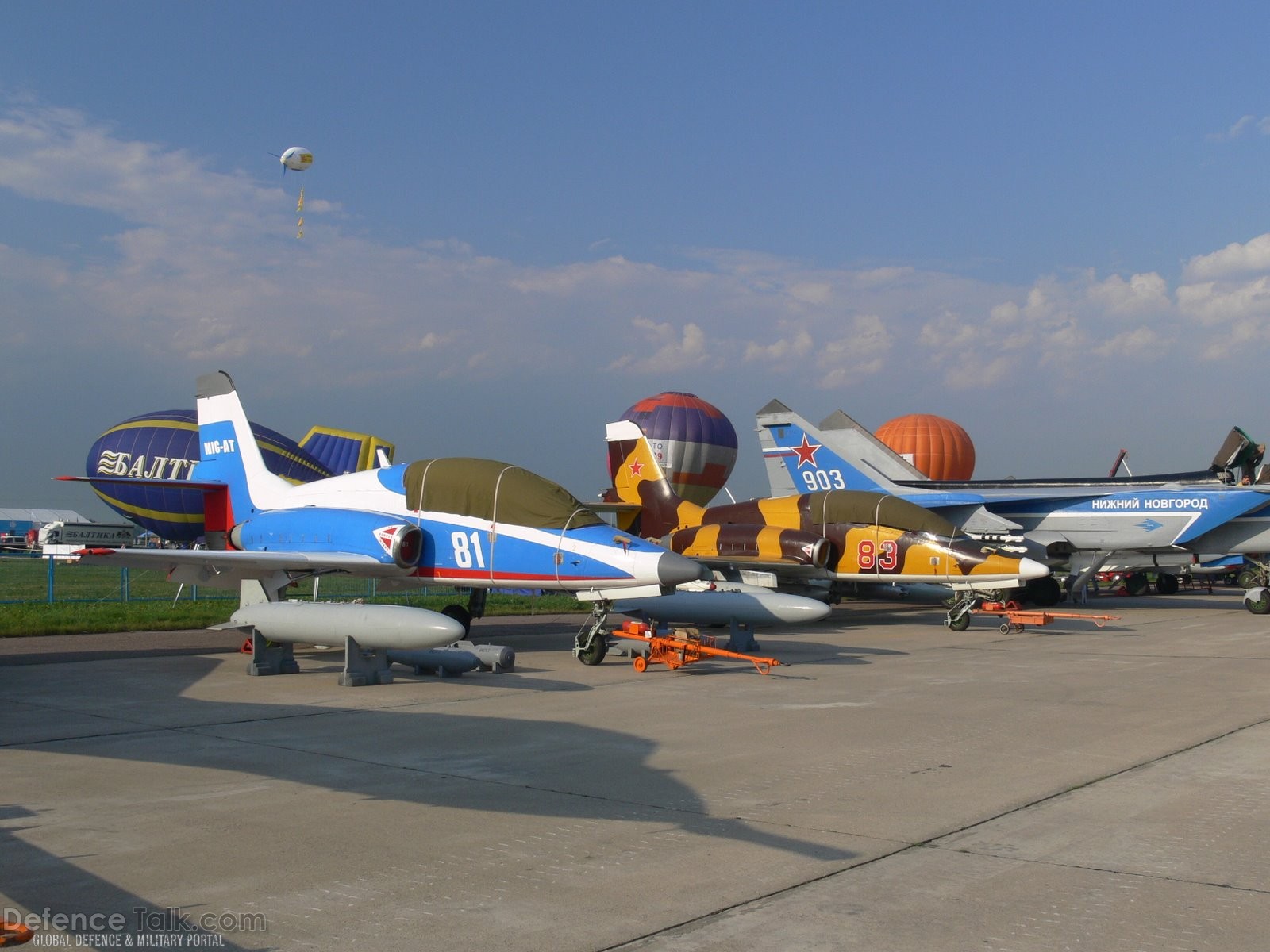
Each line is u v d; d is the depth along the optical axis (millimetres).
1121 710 10562
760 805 6629
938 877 5199
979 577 20719
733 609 16516
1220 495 26062
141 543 81312
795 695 11719
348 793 6945
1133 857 5551
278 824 6156
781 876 5223
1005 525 26766
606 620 14945
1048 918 4645
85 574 60719
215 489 19359
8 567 72562
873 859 5500
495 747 8586
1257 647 17453
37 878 5176
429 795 6902
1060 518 28062
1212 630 21078
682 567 13805
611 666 14820
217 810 6496
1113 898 4906
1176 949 4305
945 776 7480
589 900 4871
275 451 39781
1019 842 5820
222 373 19500
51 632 19672
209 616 23000
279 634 13219
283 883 5113
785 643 18500
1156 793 6980
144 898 4891
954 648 17406
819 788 7109
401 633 12188
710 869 5320
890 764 7887
